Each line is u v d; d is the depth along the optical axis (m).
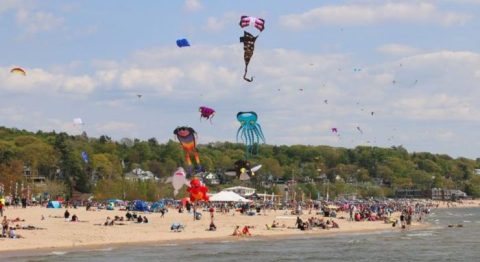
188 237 82.50
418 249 74.56
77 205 154.12
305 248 74.12
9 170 175.00
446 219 162.12
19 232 76.88
